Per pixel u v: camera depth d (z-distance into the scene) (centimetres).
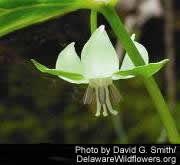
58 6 18
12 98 56
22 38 27
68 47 20
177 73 57
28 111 56
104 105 19
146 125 52
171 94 49
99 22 29
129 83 55
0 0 18
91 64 19
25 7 18
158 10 44
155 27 57
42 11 18
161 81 53
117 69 19
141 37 58
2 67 53
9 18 19
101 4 18
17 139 54
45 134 55
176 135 19
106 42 19
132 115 53
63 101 55
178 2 60
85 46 19
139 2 44
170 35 49
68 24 29
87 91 20
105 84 19
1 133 55
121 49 40
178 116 50
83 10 32
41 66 18
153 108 54
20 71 53
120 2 44
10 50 29
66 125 55
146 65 18
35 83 54
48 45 28
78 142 54
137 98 54
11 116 55
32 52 28
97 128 54
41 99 55
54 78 27
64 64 20
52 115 55
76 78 19
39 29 27
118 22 19
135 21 44
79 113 55
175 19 58
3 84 55
